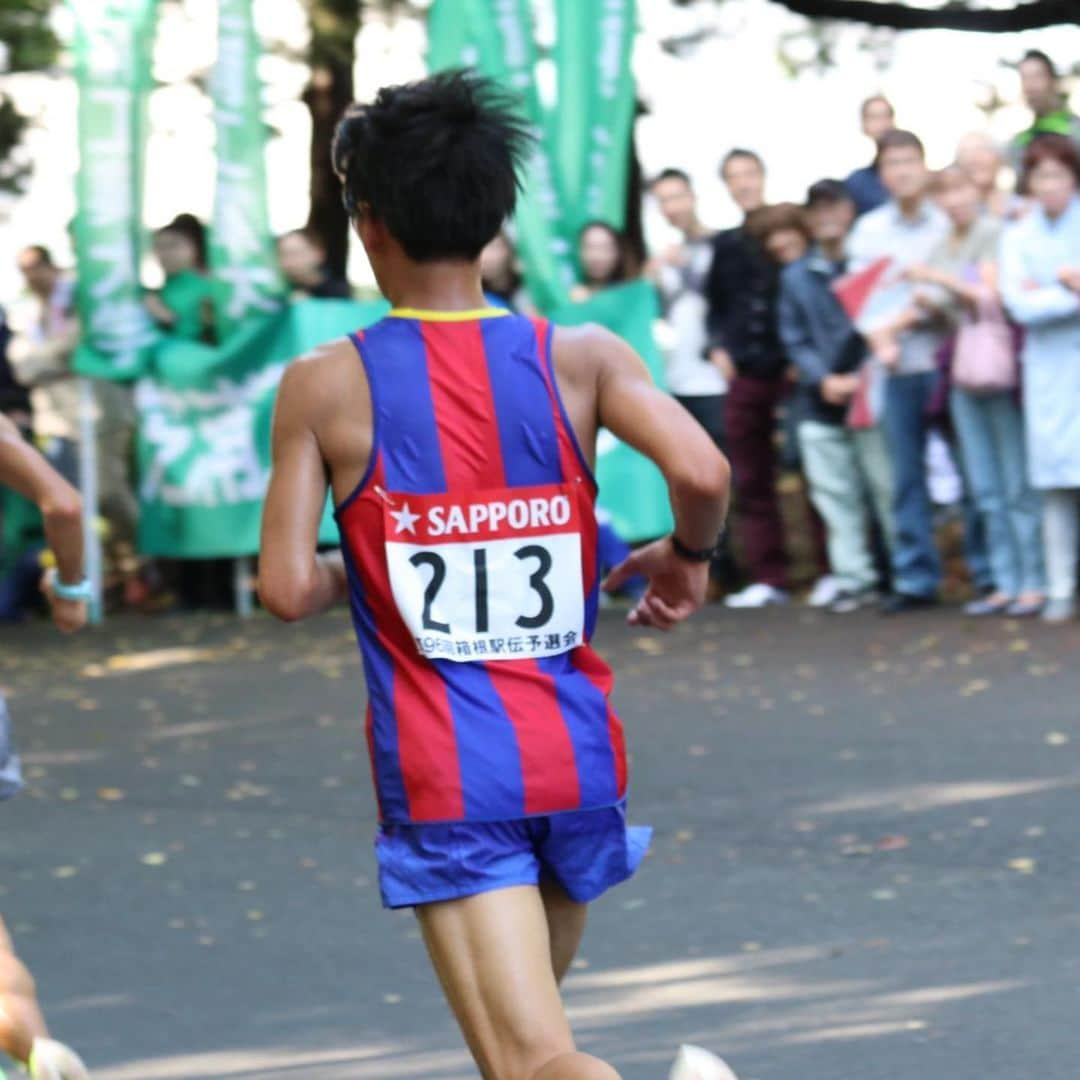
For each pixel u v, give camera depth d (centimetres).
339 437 650
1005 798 1492
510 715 647
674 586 683
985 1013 1035
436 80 667
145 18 2702
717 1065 590
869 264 2305
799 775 1606
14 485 816
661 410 650
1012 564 2316
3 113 3316
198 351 2727
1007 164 2362
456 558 650
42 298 2809
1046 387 2172
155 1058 1019
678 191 2536
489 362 656
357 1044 1030
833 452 2414
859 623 2334
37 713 2086
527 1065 623
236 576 2806
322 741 1861
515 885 642
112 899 1339
